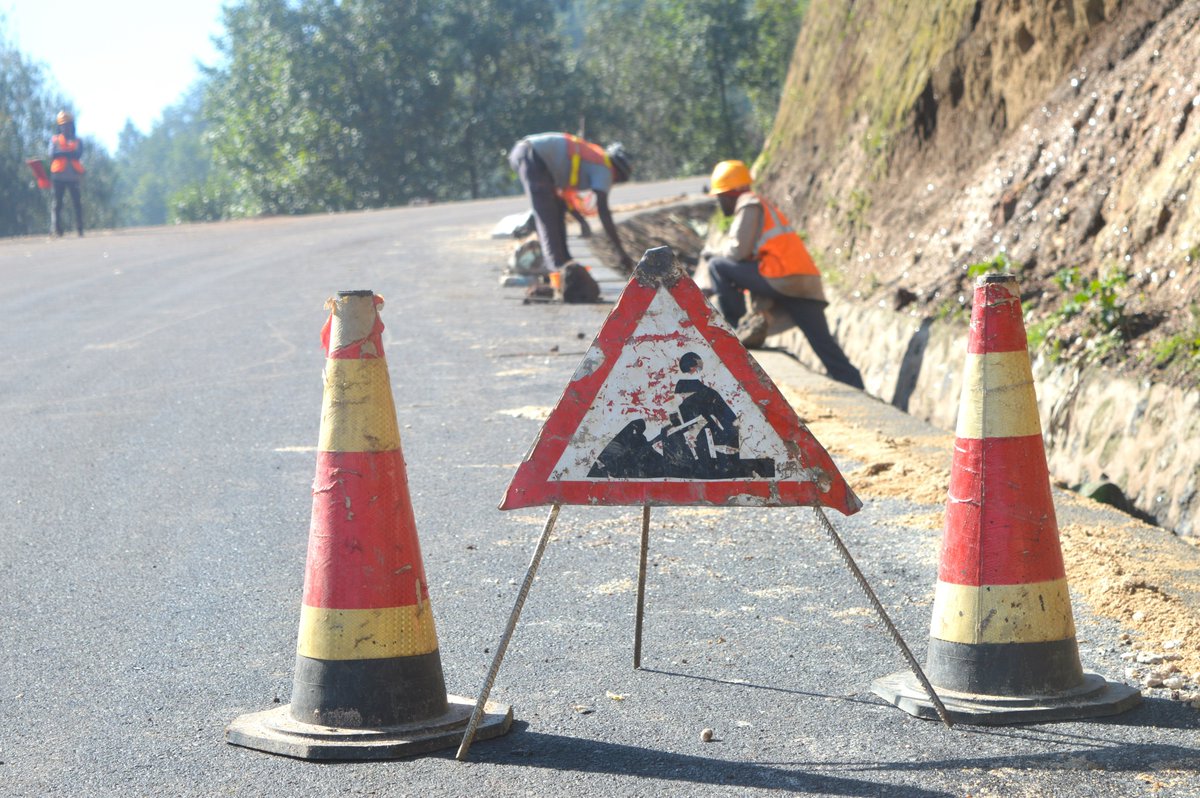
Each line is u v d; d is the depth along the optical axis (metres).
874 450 6.14
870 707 3.37
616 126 67.75
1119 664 3.60
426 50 61.41
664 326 3.19
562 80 65.38
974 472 3.34
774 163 17.17
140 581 4.56
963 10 11.65
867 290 10.72
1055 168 9.08
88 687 3.59
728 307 9.49
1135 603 3.99
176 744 3.18
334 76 61.50
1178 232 7.24
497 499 5.55
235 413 7.51
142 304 12.63
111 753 3.13
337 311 3.19
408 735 3.12
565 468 3.18
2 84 69.12
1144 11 9.20
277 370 8.85
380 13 60.97
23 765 3.07
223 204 68.94
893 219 11.53
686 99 66.56
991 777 2.92
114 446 6.73
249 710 3.41
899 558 4.66
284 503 5.60
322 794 2.88
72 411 7.67
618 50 70.31
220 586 4.50
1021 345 3.35
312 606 3.21
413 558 3.24
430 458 6.30
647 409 3.19
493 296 12.48
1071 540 4.61
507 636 3.11
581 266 11.70
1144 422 6.07
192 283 14.42
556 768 3.01
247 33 63.59
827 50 16.53
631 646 3.86
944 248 9.98
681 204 24.66
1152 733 3.15
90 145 78.25
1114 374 6.53
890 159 12.40
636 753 3.09
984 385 3.33
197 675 3.67
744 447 3.19
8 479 6.07
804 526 5.07
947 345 8.45
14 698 3.51
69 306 12.59
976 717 3.23
